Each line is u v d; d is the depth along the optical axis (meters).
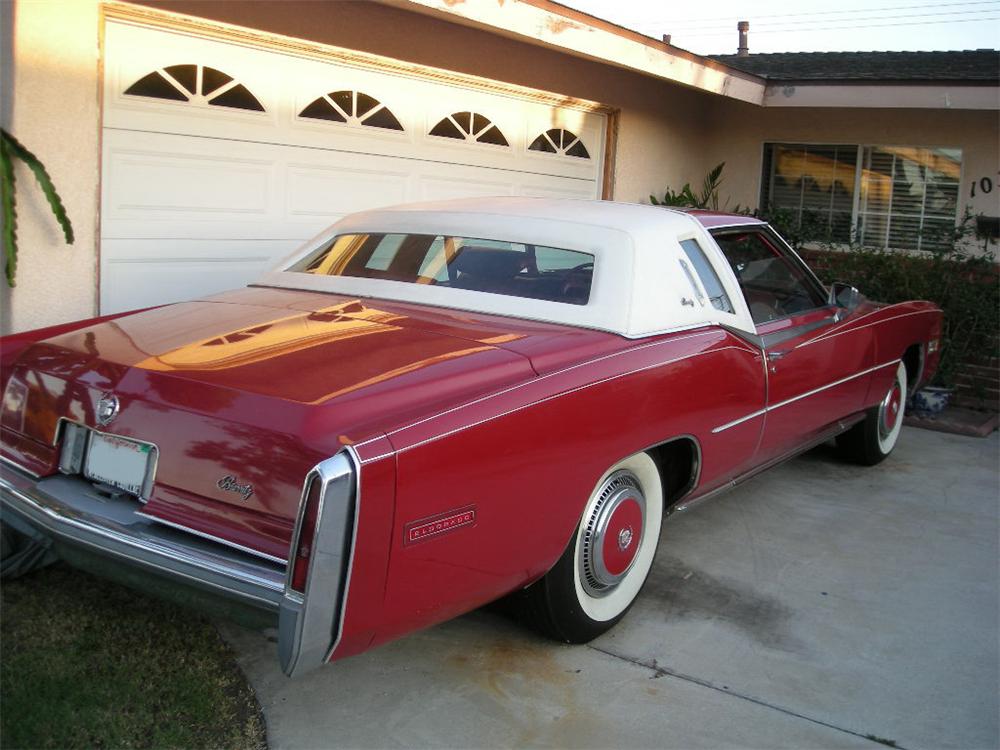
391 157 6.68
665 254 3.81
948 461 6.51
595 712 3.09
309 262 4.27
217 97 5.54
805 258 9.48
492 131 7.54
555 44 6.66
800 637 3.69
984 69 9.21
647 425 3.36
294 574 2.37
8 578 3.64
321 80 6.09
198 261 5.59
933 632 3.79
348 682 3.21
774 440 4.38
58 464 3.02
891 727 3.09
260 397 2.63
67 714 2.84
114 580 2.82
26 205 4.71
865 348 5.20
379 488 2.42
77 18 4.80
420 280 3.84
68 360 3.09
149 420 2.77
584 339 3.32
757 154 10.42
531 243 3.85
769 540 4.74
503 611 3.78
